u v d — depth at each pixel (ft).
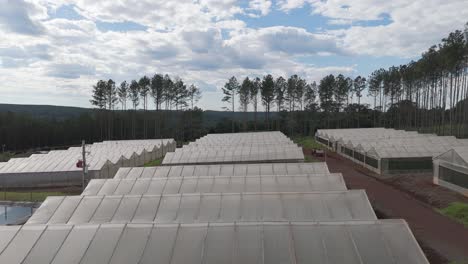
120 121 362.12
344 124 379.96
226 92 376.48
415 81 286.66
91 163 131.34
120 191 81.71
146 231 44.39
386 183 110.52
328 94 368.27
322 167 102.32
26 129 284.00
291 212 61.26
